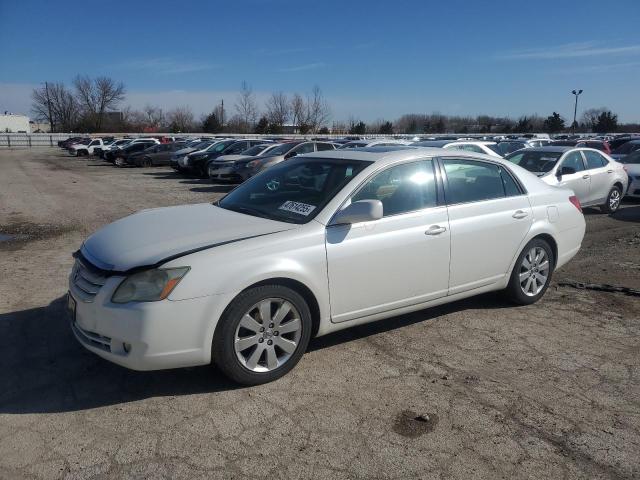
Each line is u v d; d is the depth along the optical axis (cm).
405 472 284
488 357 422
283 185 458
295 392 364
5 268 684
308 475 281
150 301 331
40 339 447
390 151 459
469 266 473
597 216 1153
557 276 659
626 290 586
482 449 305
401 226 424
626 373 398
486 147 1277
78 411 339
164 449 301
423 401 355
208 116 7238
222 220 412
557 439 315
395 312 437
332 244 389
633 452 304
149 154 3222
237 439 311
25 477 277
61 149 6041
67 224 1075
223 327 350
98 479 276
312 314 398
